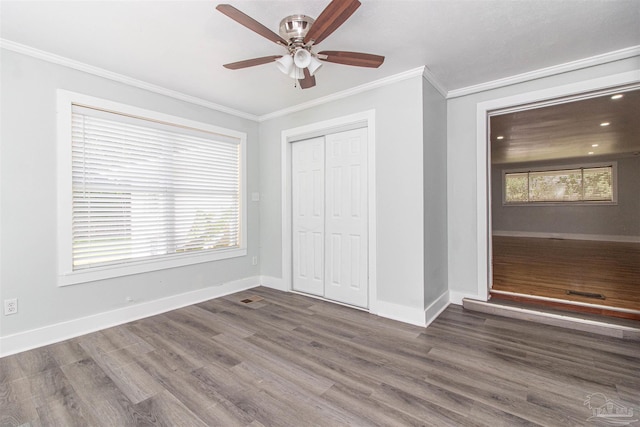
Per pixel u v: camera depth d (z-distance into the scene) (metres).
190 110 3.41
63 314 2.52
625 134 5.31
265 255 4.20
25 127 2.34
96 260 2.73
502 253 6.24
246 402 1.69
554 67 2.71
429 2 1.84
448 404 1.66
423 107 2.75
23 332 2.32
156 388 1.82
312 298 3.63
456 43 2.32
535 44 2.34
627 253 6.11
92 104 2.67
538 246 7.31
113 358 2.18
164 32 2.14
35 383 1.87
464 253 3.31
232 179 3.91
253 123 4.15
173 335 2.58
